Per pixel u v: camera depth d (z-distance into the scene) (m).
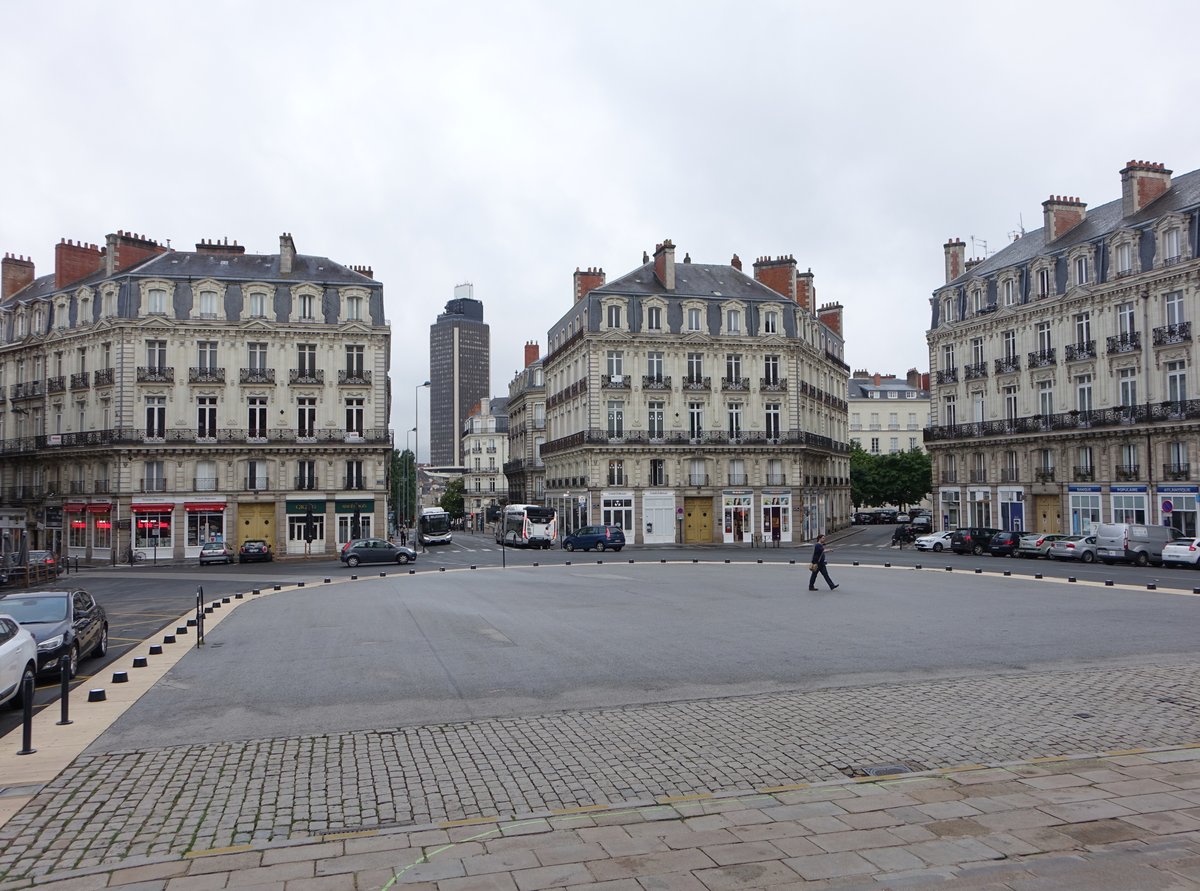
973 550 45.81
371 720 10.84
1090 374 47.69
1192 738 9.47
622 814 7.36
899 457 92.94
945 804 7.49
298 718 11.00
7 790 8.28
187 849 6.75
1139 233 45.00
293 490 52.56
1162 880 5.96
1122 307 46.16
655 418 59.44
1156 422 43.31
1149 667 13.55
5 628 12.04
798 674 13.30
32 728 10.59
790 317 62.38
